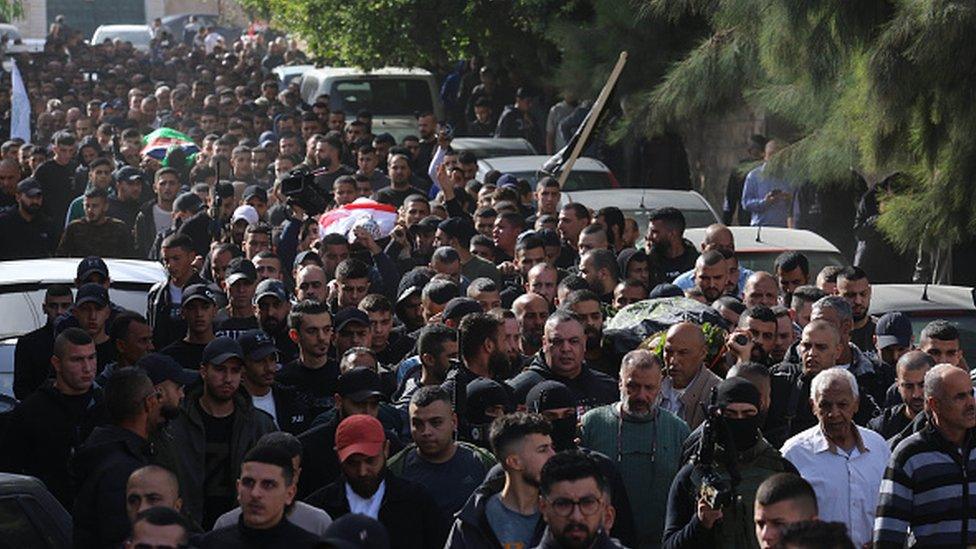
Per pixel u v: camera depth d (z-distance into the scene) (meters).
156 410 13.34
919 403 14.38
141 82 49.78
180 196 25.45
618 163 36.06
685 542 11.97
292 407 15.27
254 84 49.56
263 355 14.87
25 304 20.28
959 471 12.56
